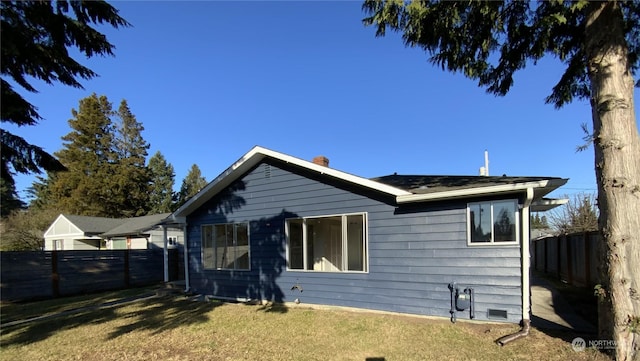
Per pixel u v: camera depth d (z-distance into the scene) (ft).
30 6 20.59
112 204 113.80
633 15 20.97
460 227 26.35
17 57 21.74
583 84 24.39
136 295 43.04
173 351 20.86
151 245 75.15
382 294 29.27
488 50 22.50
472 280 25.62
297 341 22.04
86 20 23.06
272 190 35.88
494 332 22.43
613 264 16.62
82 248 88.63
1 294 40.19
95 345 22.49
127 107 129.59
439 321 25.84
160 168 150.82
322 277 32.35
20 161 23.40
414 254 28.04
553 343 19.84
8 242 73.61
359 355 19.43
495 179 30.12
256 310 31.58
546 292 36.01
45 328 27.43
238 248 37.81
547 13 20.40
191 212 41.78
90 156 114.21
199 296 39.68
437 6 19.60
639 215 16.46
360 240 31.04
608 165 17.01
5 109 21.80
